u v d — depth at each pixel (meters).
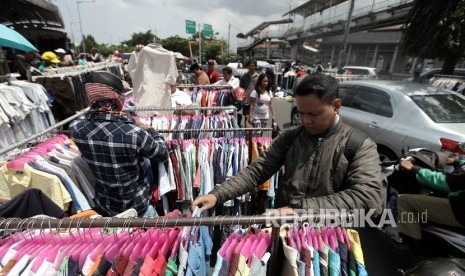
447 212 2.31
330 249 1.10
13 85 4.20
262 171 1.61
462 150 3.15
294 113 7.89
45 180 2.03
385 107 4.50
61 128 3.27
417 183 2.70
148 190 2.23
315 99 1.29
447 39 6.66
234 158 2.72
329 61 27.25
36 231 1.24
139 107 4.04
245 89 5.97
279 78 16.06
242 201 2.74
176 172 2.58
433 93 4.30
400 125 4.12
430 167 2.66
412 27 7.51
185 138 3.42
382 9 17.83
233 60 49.22
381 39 19.55
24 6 7.73
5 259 1.15
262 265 1.09
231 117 3.93
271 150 1.65
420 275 1.58
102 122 1.85
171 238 1.21
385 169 3.11
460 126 3.71
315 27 28.86
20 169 2.04
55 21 9.90
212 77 7.87
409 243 2.70
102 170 1.94
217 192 1.44
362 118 4.76
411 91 4.37
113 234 1.23
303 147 1.48
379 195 1.23
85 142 1.87
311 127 1.39
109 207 2.09
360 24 20.84
